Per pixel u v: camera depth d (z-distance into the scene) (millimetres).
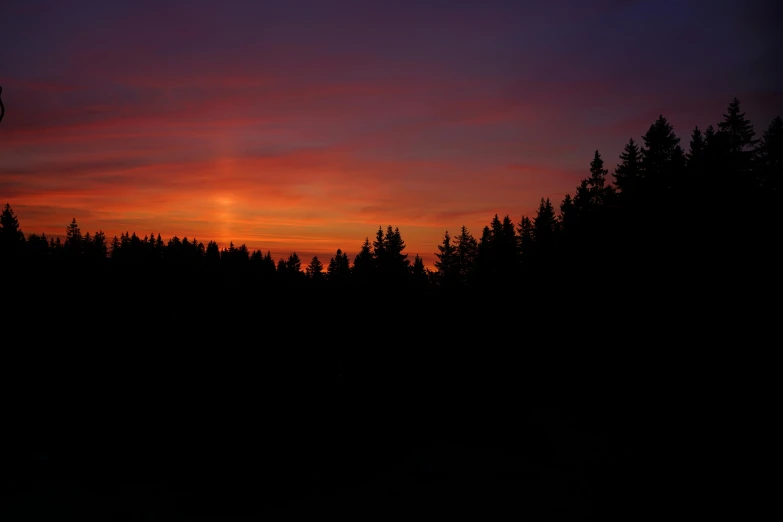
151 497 14648
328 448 19156
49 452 17172
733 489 11523
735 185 22438
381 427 21750
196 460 17703
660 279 22984
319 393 26781
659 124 29109
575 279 30734
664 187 26422
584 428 18984
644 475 13445
